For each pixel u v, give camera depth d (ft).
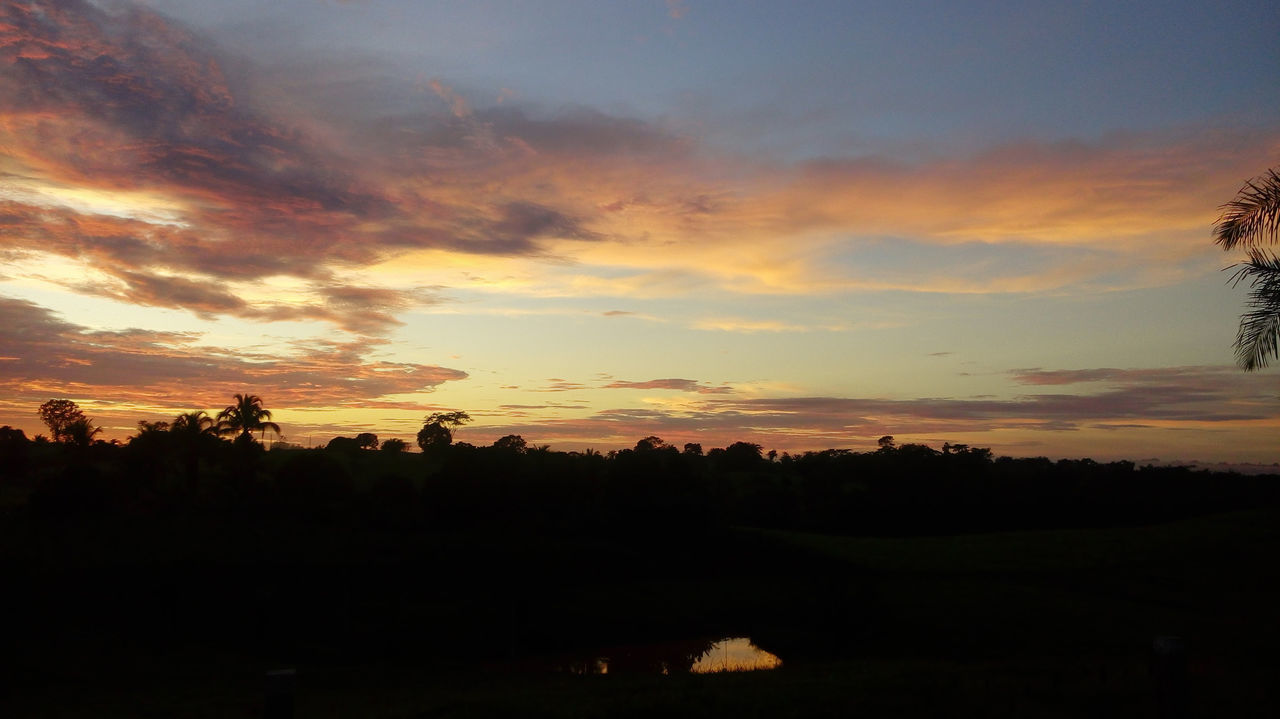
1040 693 41.22
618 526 194.90
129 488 188.75
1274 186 48.98
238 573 150.00
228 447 207.92
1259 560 149.89
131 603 131.23
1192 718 34.91
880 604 120.57
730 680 56.13
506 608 143.02
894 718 37.32
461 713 43.62
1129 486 247.09
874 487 251.19
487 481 197.88
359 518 192.44
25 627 115.85
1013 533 198.70
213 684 96.32
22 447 215.72
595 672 104.17
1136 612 115.24
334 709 65.16
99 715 75.72
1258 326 49.96
